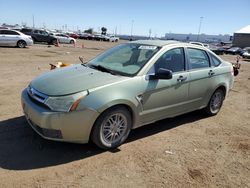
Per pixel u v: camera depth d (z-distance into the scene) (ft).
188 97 17.30
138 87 14.08
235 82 38.78
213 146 15.51
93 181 11.27
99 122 12.92
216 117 20.65
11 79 29.27
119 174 11.91
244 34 220.64
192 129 17.78
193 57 17.81
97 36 214.90
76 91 12.46
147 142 15.24
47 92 12.64
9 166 11.87
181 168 12.83
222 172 12.84
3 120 16.62
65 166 12.19
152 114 15.28
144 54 15.81
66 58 56.70
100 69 15.33
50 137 12.41
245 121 20.38
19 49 69.87
